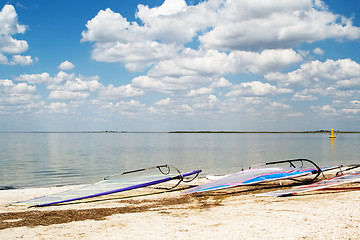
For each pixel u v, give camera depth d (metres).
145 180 14.01
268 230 6.44
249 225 6.84
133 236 6.35
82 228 7.04
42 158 32.97
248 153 40.53
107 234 6.52
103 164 27.72
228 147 56.34
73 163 28.31
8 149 48.62
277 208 8.55
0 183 17.84
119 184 13.50
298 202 9.37
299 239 5.88
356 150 45.44
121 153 41.06
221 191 12.80
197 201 10.84
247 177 13.32
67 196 11.77
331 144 66.94
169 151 45.28
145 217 8.08
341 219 7.05
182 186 15.09
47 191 14.27
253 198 10.77
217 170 23.69
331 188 11.38
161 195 12.66
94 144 69.44
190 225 7.07
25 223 7.69
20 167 25.11
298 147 54.94
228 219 7.52
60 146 59.38
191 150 47.69
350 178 12.24
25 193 13.71
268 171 14.19
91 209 9.57
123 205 10.41
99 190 12.53
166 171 23.34
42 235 6.52
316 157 33.94
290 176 13.19
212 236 6.20
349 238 5.84
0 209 10.16
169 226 7.04
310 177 16.44
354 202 8.86
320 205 8.65
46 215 8.72
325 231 6.27
